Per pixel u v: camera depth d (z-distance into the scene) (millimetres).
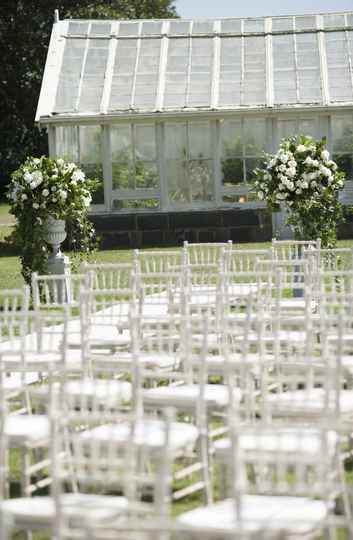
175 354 8141
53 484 4848
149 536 4527
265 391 6578
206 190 29203
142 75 29438
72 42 30281
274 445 6148
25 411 8984
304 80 28984
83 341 8992
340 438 6086
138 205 29250
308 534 5059
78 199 17219
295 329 11383
